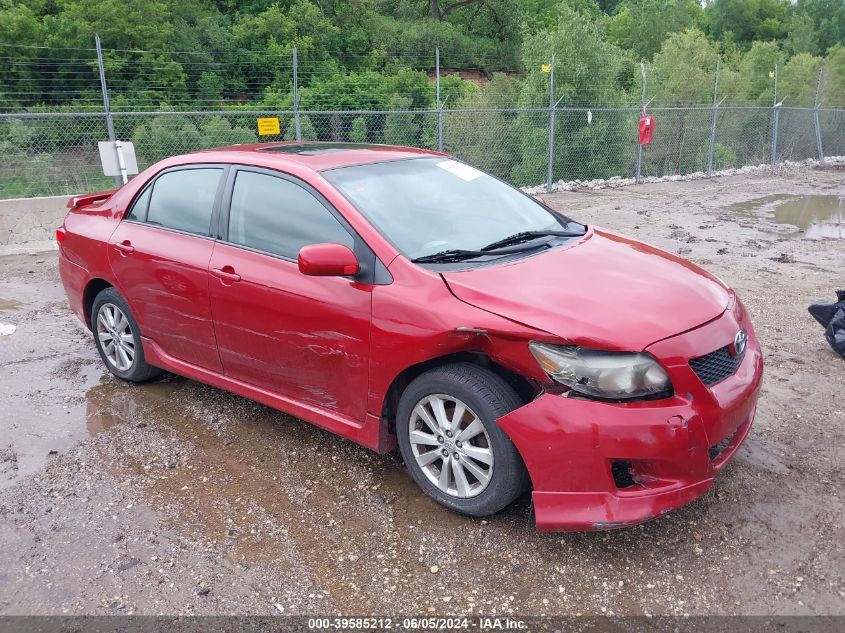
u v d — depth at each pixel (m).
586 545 3.05
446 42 46.28
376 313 3.25
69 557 3.05
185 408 4.54
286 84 31.12
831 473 3.60
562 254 3.56
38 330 6.23
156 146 20.98
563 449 2.79
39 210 10.54
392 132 23.19
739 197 15.57
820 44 53.06
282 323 3.62
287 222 3.72
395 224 3.52
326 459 3.85
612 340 2.78
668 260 3.71
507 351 2.93
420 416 3.28
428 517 3.28
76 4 27.17
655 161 21.59
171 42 30.16
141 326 4.57
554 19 54.16
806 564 2.90
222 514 3.35
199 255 4.04
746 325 3.44
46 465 3.84
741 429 3.23
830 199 15.16
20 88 26.09
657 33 50.69
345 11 41.50
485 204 4.02
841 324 5.28
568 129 20.58
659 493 2.79
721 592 2.75
